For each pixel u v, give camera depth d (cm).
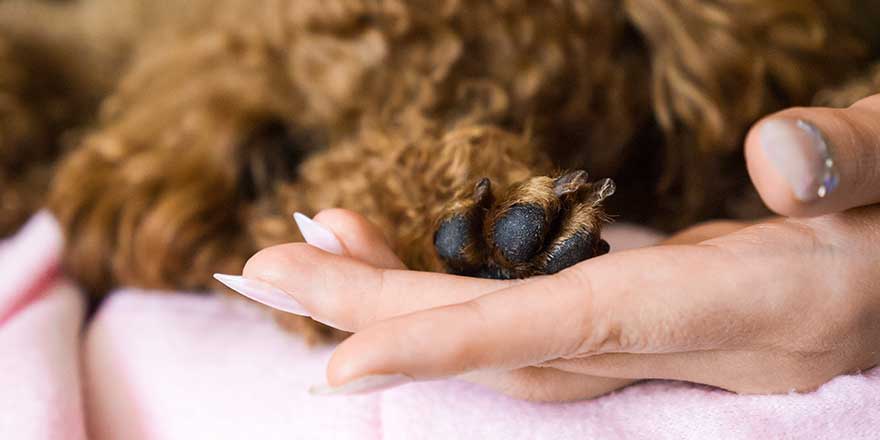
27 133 61
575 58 40
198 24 56
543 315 26
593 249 28
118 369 39
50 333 40
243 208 46
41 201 57
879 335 29
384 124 39
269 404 34
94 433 37
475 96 39
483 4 39
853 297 28
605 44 41
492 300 26
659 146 44
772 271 27
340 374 25
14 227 57
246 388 35
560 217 28
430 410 31
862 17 51
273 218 40
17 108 62
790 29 44
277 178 46
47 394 35
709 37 42
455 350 25
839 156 25
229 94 48
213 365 37
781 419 29
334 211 29
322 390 25
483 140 35
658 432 30
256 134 47
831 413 29
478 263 29
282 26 43
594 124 41
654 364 29
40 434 34
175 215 45
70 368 38
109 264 47
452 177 34
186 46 53
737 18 42
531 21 40
